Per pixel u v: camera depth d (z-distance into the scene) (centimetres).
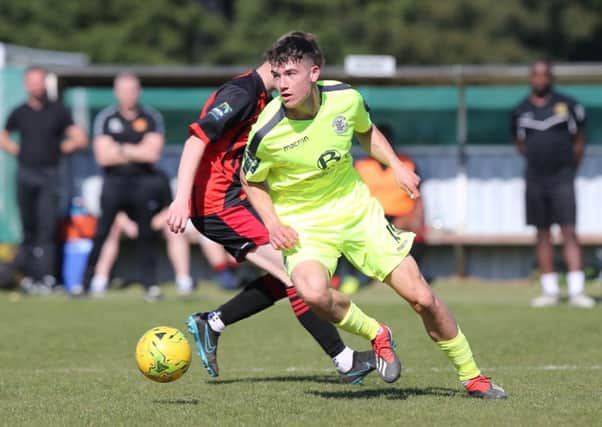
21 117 5366
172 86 6319
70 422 2138
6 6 11419
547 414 2150
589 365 3000
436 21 13088
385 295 5494
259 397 2414
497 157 6256
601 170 6181
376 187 5431
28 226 5494
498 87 6266
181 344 2248
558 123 4766
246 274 5994
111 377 2819
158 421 2127
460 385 2602
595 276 6072
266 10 12100
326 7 12200
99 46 11294
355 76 6069
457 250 6072
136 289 5844
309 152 2233
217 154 2597
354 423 2073
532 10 13188
